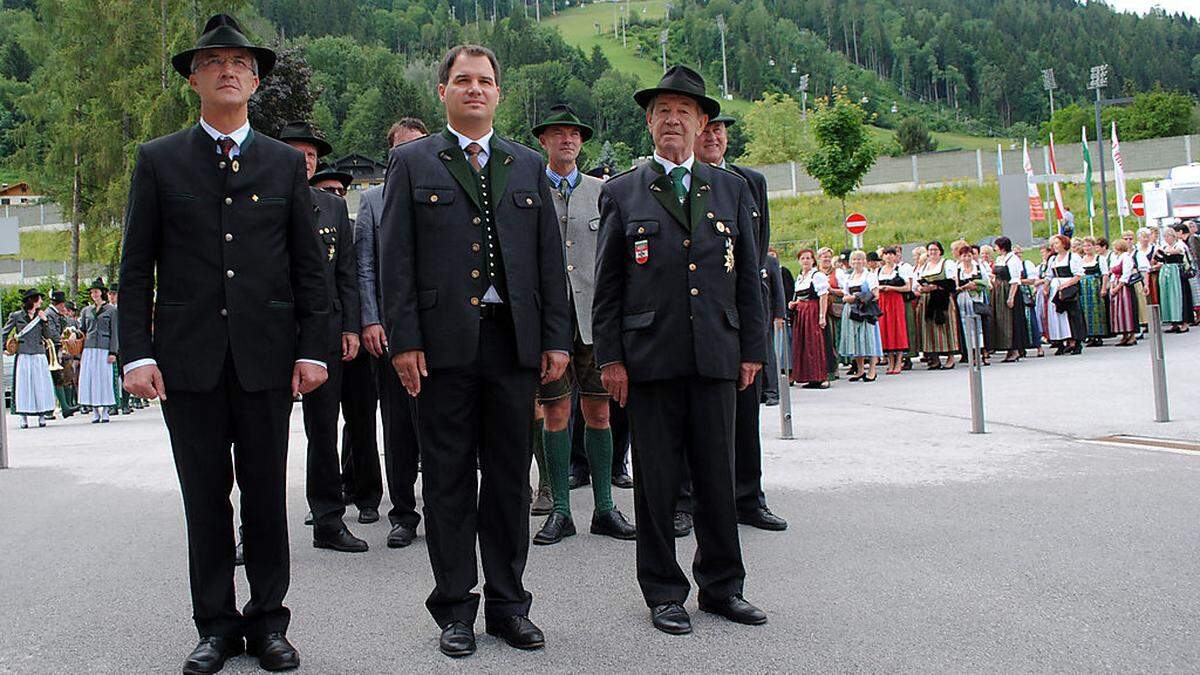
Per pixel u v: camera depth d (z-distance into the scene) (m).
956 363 17.81
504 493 4.26
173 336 3.86
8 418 18.33
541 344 4.35
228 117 4.00
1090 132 92.81
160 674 3.88
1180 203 26.77
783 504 6.60
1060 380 13.20
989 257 17.55
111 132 35.00
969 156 51.88
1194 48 196.12
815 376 14.88
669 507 4.41
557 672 3.77
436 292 4.19
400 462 6.20
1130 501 6.18
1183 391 11.19
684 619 4.22
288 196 4.05
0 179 90.00
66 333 18.22
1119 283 18.06
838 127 34.69
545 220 4.43
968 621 4.19
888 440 9.09
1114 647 3.84
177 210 3.88
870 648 3.92
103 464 9.87
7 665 4.02
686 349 4.38
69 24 35.31
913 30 196.25
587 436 6.15
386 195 4.29
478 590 4.93
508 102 125.75
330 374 6.00
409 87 104.12
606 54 185.75
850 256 16.59
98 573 5.47
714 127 6.11
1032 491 6.61
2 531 6.68
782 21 190.50
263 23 76.94
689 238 4.48
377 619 4.50
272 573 4.00
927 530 5.73
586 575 5.16
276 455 3.99
